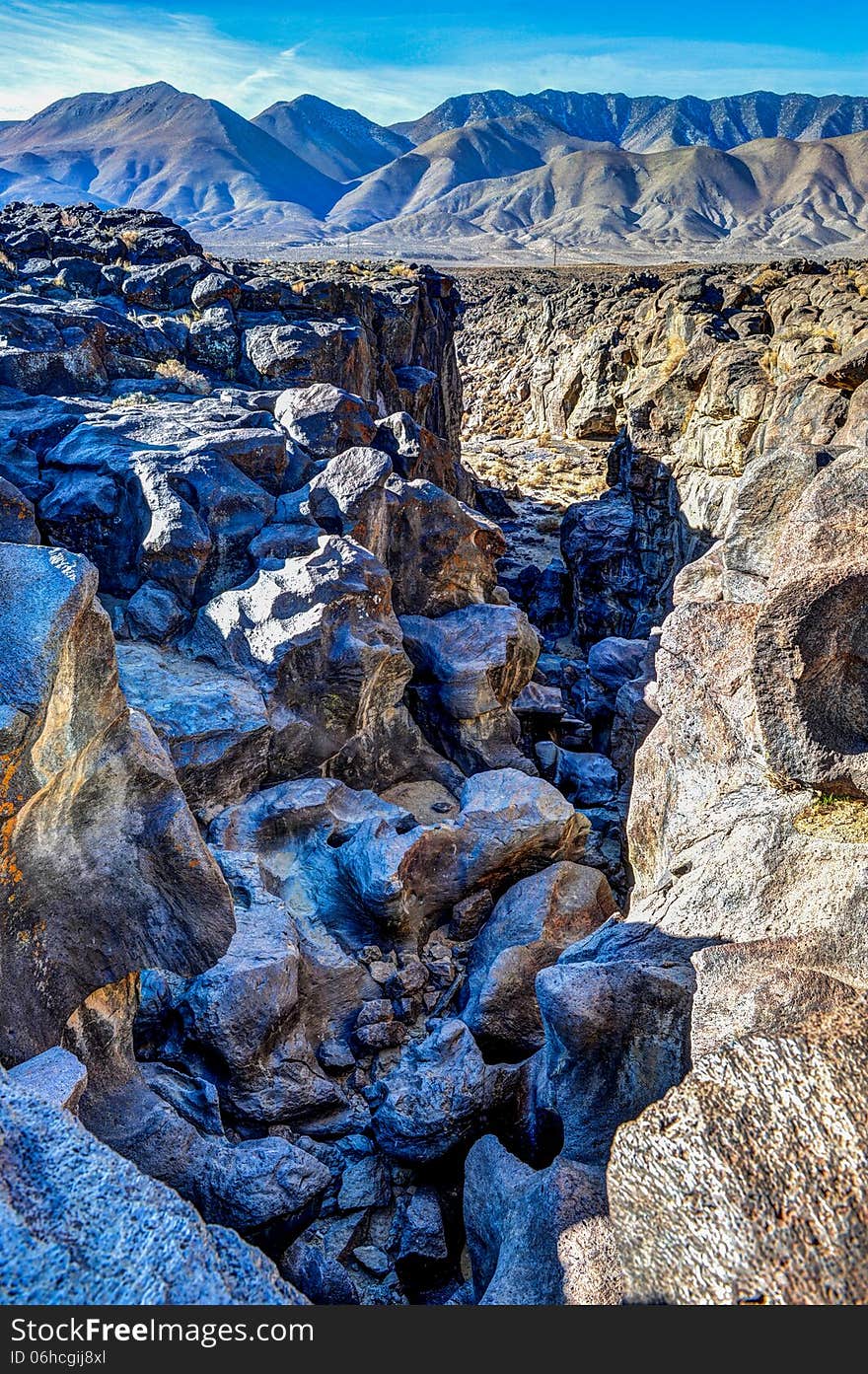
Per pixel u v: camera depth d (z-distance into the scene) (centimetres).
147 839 584
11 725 460
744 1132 330
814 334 2191
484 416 6022
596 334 4797
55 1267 299
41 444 1577
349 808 1284
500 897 1246
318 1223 816
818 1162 316
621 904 1420
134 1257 309
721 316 3073
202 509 1402
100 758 550
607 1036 624
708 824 707
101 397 1927
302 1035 962
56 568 506
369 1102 952
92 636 518
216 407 1822
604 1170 555
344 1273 693
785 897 600
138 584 1400
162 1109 701
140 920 589
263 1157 720
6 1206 311
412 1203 816
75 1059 473
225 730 1171
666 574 2605
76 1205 320
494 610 1666
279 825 1202
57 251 2416
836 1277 296
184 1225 324
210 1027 868
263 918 995
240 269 2555
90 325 1942
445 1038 916
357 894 1126
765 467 820
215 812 1188
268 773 1280
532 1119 751
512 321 7594
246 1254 337
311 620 1285
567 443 4931
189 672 1302
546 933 1101
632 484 2708
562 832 1250
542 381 5450
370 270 3659
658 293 3797
